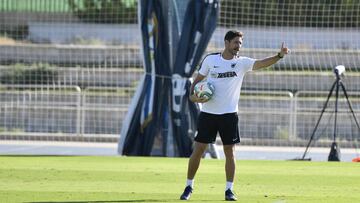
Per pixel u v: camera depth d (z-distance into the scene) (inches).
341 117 3097.9
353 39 4018.2
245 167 1925.4
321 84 3732.8
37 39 4439.0
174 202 1240.2
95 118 3213.6
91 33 4542.3
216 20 2257.6
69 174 1676.9
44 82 3710.6
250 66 1272.1
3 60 4188.0
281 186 1519.4
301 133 3078.2
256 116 3142.2
